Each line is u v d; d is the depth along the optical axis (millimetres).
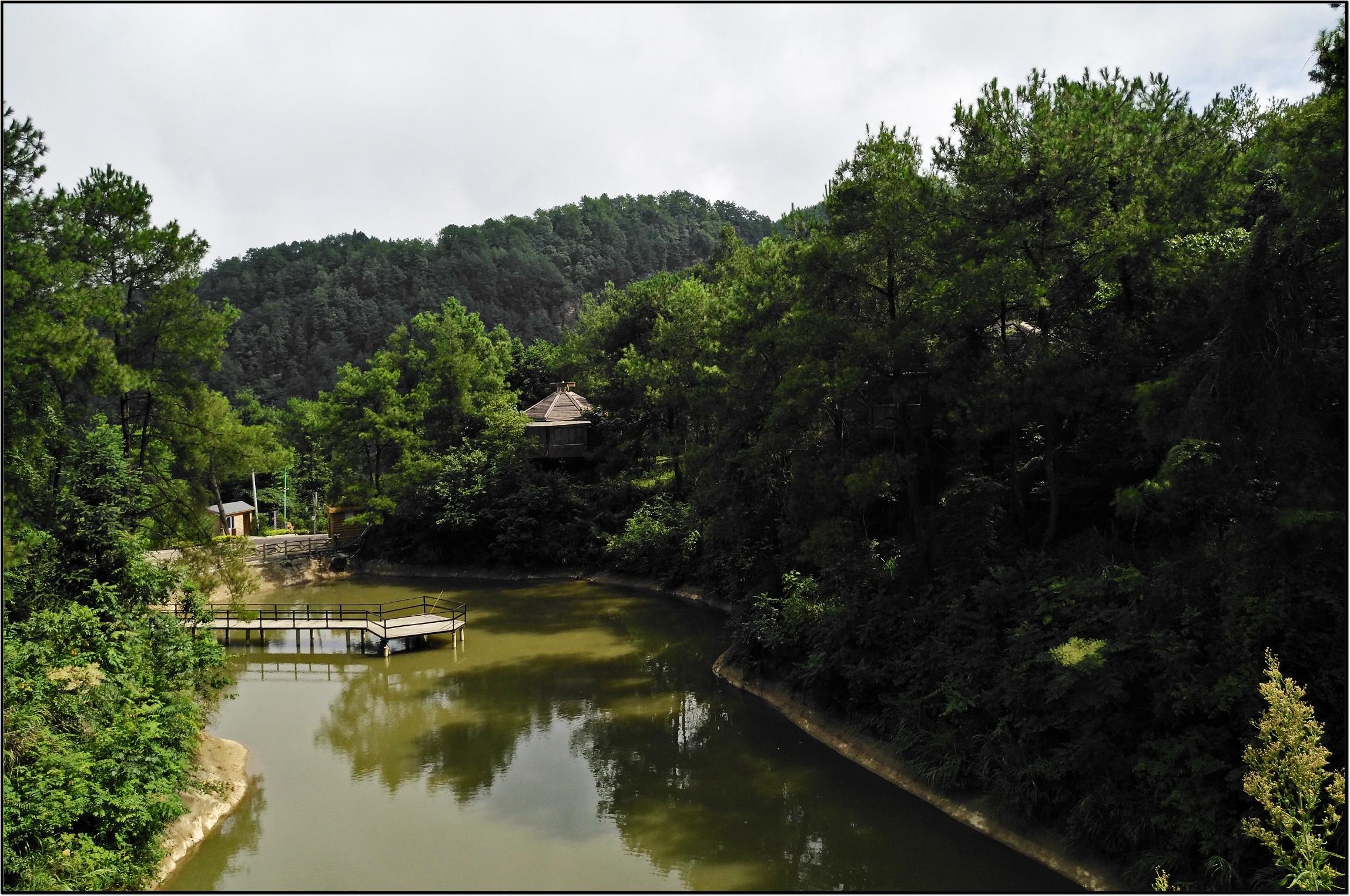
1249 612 13445
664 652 31641
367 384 51844
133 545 19344
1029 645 16859
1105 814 14516
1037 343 19344
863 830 17016
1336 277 14008
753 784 19531
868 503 24562
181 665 18922
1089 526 20422
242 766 21203
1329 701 12750
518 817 18266
